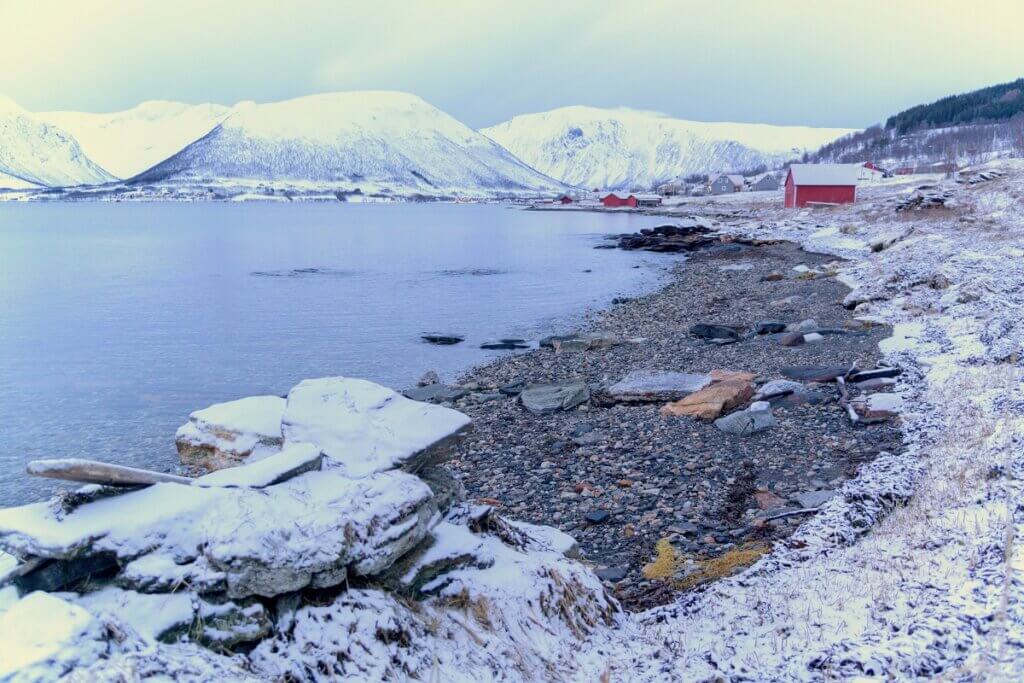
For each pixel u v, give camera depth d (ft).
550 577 25.73
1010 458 33.37
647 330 99.30
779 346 78.89
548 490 44.21
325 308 136.26
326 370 88.07
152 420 70.23
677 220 377.09
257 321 123.44
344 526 19.61
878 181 405.18
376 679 18.01
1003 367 51.98
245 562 17.51
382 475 22.91
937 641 19.43
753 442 48.65
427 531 23.20
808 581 27.32
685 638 24.75
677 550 34.81
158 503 19.08
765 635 23.40
